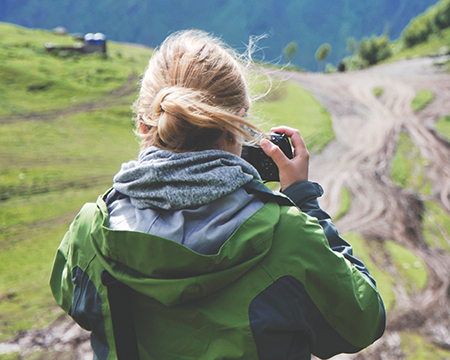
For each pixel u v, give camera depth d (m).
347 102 40.19
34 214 14.45
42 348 7.62
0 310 8.91
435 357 9.91
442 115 37.38
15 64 31.58
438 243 18.89
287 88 40.31
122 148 22.53
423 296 13.60
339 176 25.06
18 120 23.73
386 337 10.46
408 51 78.50
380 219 20.39
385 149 29.94
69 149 21.20
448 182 25.91
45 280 10.60
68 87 30.08
